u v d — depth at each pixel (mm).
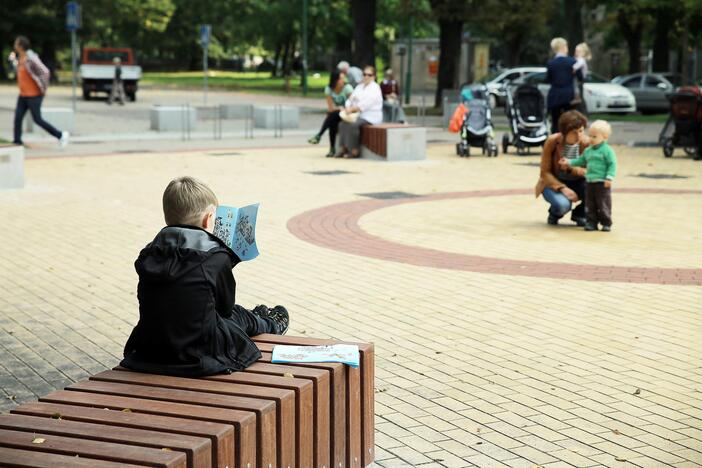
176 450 4262
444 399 7324
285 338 6012
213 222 5684
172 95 67438
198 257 5398
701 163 25891
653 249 13680
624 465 6035
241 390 5012
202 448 4301
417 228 15461
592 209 15133
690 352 8633
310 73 114562
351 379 5551
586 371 8055
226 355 5414
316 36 83688
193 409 4738
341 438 5473
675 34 63125
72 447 4297
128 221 15781
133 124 39656
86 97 58438
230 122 41469
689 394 7465
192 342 5324
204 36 48188
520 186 21016
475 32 83062
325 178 22125
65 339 8930
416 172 23656
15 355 8398
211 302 5398
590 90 47688
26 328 9320
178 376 5273
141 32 113438
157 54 129125
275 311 6879
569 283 11438
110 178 21531
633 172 23672
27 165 24047
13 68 99375
